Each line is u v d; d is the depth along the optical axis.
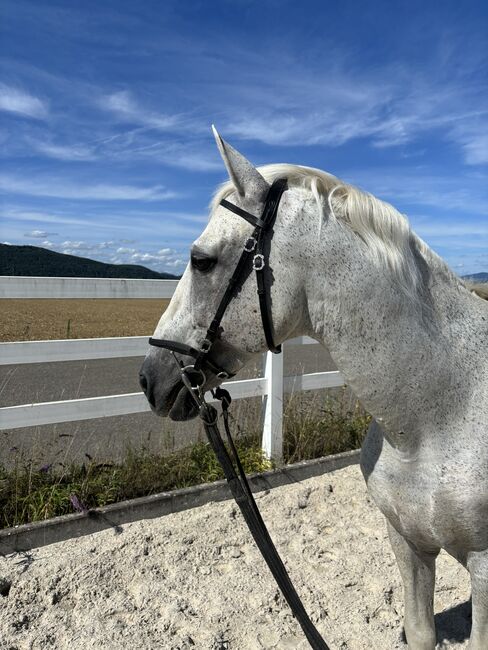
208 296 1.57
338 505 3.54
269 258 1.52
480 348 1.56
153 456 3.75
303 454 4.16
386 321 1.49
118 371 8.27
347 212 1.53
